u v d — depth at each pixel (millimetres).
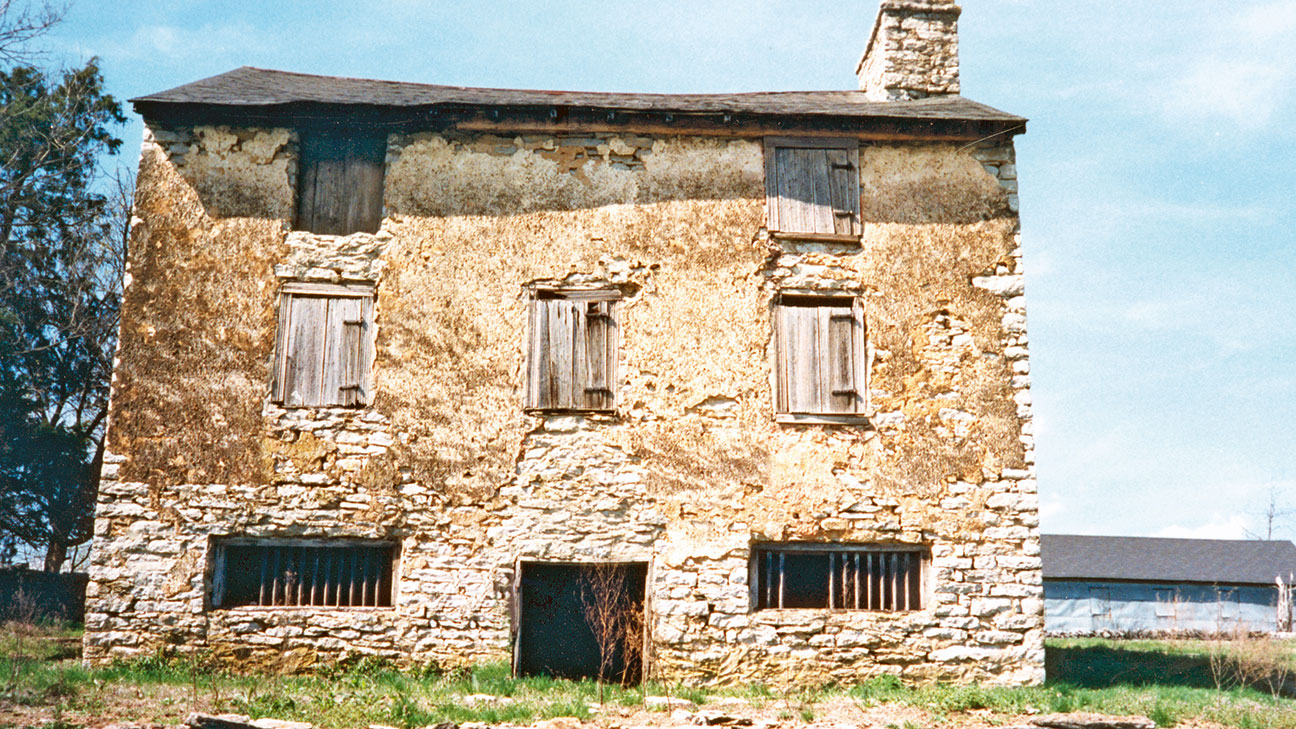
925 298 12961
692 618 12000
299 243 12680
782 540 12258
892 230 13141
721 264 12914
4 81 22828
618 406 12508
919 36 15516
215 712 9602
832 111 13125
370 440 12250
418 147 13055
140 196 12617
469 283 12742
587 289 12859
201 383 12211
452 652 11875
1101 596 33125
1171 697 11844
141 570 11758
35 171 22641
